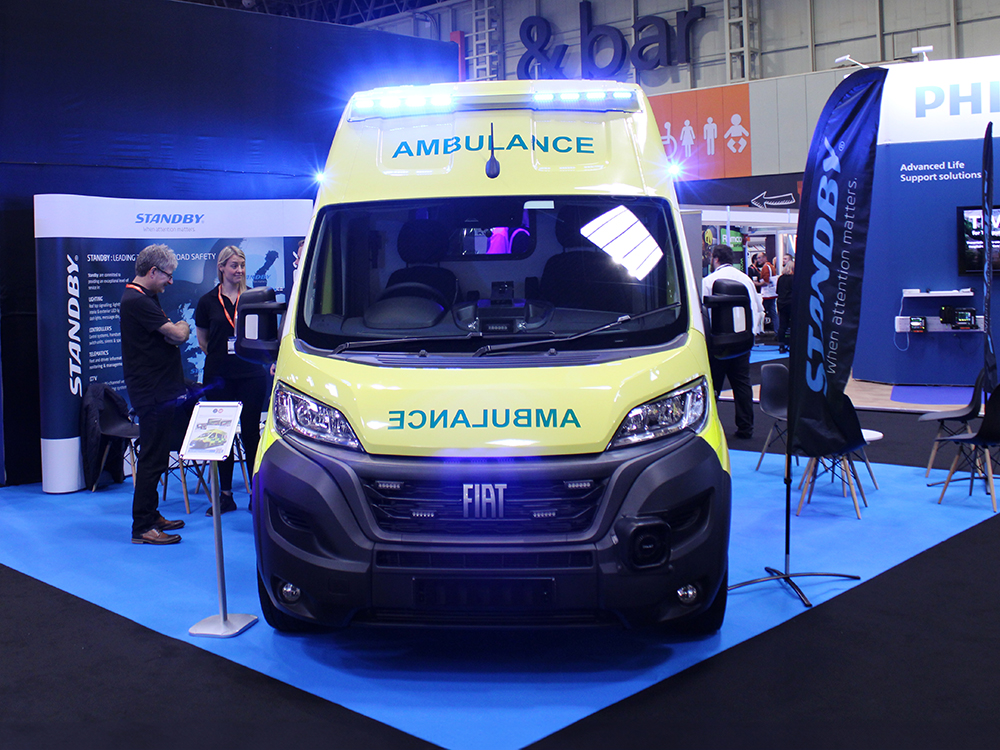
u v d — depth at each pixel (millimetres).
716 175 15383
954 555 4645
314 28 7996
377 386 3178
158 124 7312
